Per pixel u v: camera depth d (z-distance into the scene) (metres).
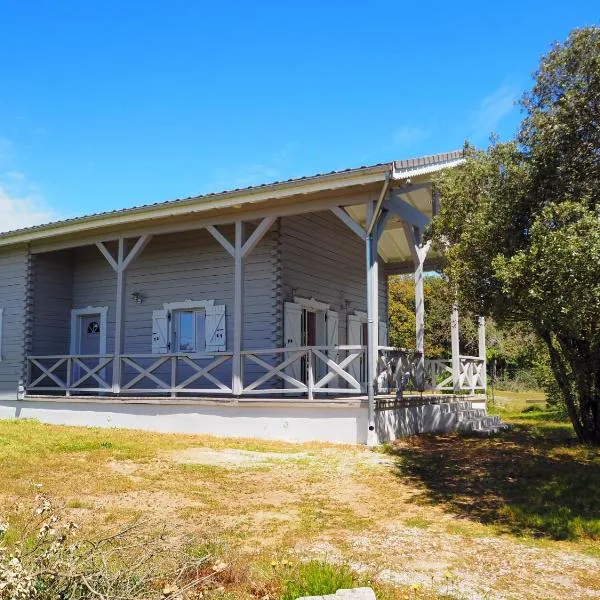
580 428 9.79
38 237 12.80
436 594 3.55
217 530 4.78
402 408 10.03
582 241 5.15
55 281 14.19
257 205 10.27
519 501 6.00
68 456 7.78
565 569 4.06
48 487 6.11
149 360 13.09
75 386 12.38
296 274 12.05
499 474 7.29
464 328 22.72
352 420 9.20
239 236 10.50
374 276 9.21
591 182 6.28
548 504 5.84
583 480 6.85
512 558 4.29
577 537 4.83
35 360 13.22
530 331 9.34
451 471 7.45
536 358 15.40
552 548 4.54
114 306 13.93
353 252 14.34
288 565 3.77
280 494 6.21
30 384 13.32
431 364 13.37
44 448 8.25
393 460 8.03
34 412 12.85
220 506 5.63
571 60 6.48
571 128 6.26
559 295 5.34
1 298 13.99
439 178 8.05
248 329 11.70
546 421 13.72
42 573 2.75
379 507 5.80
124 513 5.23
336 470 7.39
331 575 3.52
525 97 6.96
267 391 9.93
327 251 13.23
